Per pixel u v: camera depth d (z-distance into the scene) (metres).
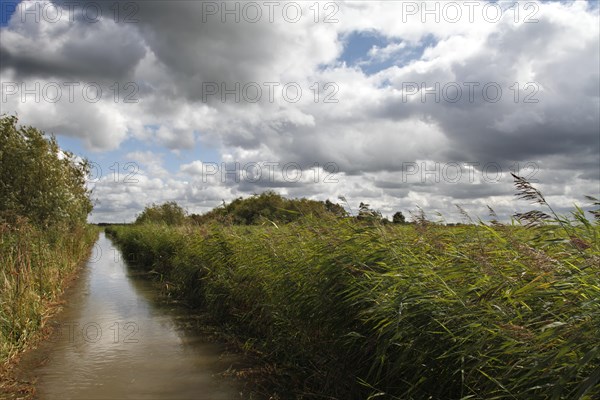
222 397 5.11
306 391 5.02
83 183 24.25
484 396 3.12
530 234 4.10
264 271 7.18
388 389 4.04
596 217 3.50
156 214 32.88
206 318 9.05
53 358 6.64
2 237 9.37
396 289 4.37
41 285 9.92
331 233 6.03
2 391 5.36
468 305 3.56
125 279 15.37
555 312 3.06
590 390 2.42
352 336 4.56
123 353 6.88
